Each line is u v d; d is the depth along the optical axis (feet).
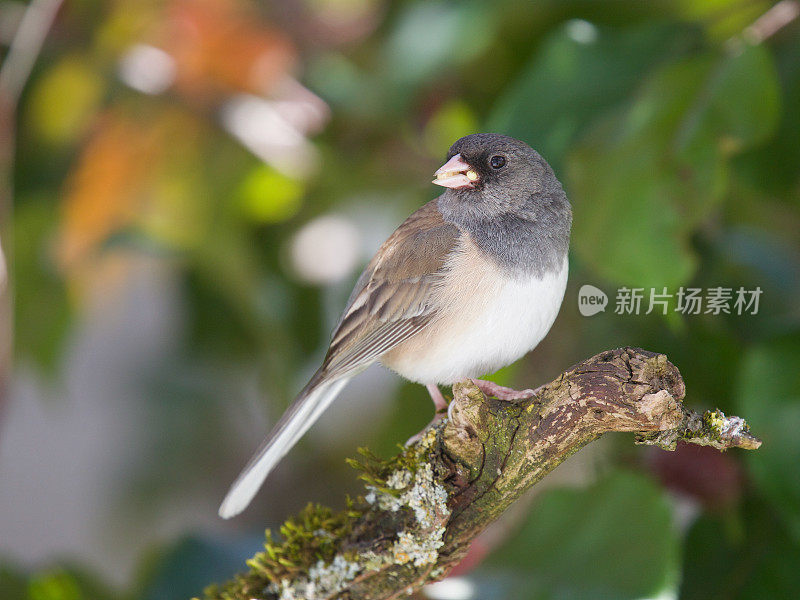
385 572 13.98
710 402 20.71
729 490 19.52
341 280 23.84
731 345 20.71
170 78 24.79
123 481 29.78
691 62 17.95
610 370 12.34
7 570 20.39
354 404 26.81
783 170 20.72
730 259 21.54
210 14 24.66
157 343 31.65
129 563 30.17
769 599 19.16
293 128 24.50
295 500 29.32
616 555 17.89
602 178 17.65
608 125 18.10
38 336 26.23
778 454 17.26
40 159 26.55
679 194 17.24
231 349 28.43
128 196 24.91
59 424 34.96
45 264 25.93
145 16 25.08
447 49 21.88
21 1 27.20
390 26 25.18
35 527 35.60
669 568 17.58
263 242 25.36
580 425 12.64
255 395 29.78
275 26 25.36
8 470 35.86
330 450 27.43
